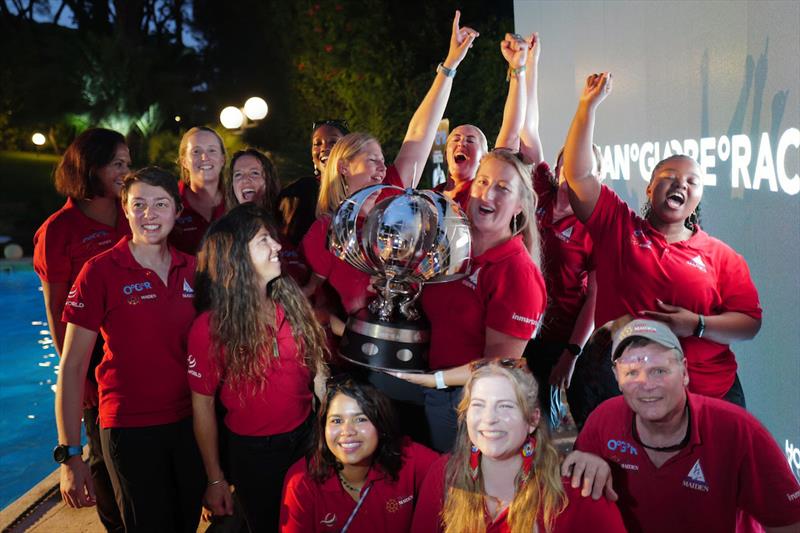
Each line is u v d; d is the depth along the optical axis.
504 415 1.96
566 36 5.66
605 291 2.81
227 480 2.86
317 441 2.39
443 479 2.17
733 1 2.96
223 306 2.47
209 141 3.55
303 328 2.55
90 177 3.21
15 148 21.05
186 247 3.60
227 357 2.48
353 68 15.56
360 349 2.45
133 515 2.76
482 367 2.03
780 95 2.59
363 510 2.39
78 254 3.27
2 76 20.50
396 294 2.43
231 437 2.60
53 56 20.55
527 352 3.41
